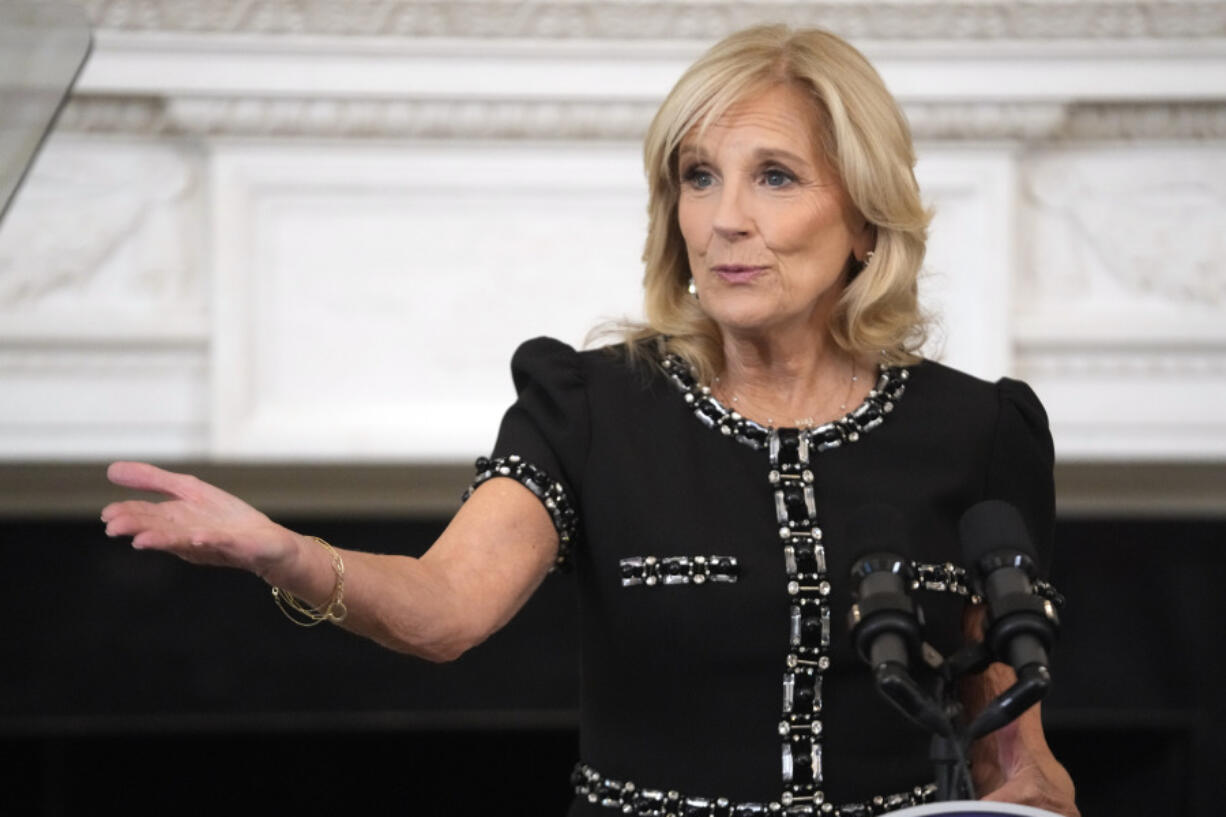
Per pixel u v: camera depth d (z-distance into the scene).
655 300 6.73
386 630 5.46
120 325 12.35
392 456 12.50
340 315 12.49
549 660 13.86
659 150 6.39
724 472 6.40
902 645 4.72
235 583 13.64
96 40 11.97
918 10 12.20
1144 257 12.73
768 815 6.08
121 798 14.18
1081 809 14.47
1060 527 14.15
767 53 6.27
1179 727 14.12
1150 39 12.27
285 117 12.20
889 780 6.19
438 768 14.48
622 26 12.20
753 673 6.17
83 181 12.39
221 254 12.34
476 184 12.45
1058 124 12.38
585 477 6.39
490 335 12.57
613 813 6.24
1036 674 4.63
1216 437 12.84
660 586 6.21
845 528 6.32
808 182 6.20
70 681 13.55
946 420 6.67
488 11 12.11
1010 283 12.51
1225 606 14.05
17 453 12.48
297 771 14.38
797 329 6.54
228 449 12.39
